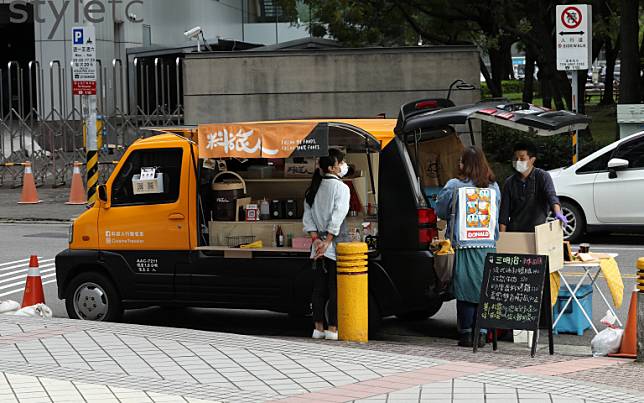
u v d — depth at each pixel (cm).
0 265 1694
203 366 858
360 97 2448
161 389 773
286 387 784
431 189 1171
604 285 1363
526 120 1041
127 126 2903
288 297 1105
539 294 954
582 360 952
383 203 1059
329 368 852
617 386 826
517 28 2986
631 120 2119
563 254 1052
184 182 1141
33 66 3566
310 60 2466
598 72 6931
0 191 2805
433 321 1210
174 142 1152
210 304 1136
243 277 1118
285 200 1149
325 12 3522
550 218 1766
